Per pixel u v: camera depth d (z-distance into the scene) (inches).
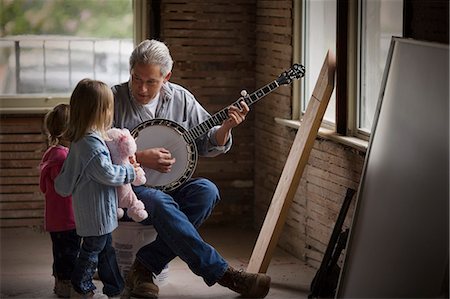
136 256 216.2
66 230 219.0
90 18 290.8
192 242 210.5
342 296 198.7
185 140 220.1
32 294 223.6
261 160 286.5
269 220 231.0
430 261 172.2
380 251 189.2
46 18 288.8
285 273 241.4
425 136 180.1
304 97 262.4
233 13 288.2
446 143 171.9
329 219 237.5
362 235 197.6
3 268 248.1
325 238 240.1
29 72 289.3
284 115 266.7
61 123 220.2
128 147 208.4
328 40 247.3
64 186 207.8
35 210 289.9
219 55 289.3
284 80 221.0
